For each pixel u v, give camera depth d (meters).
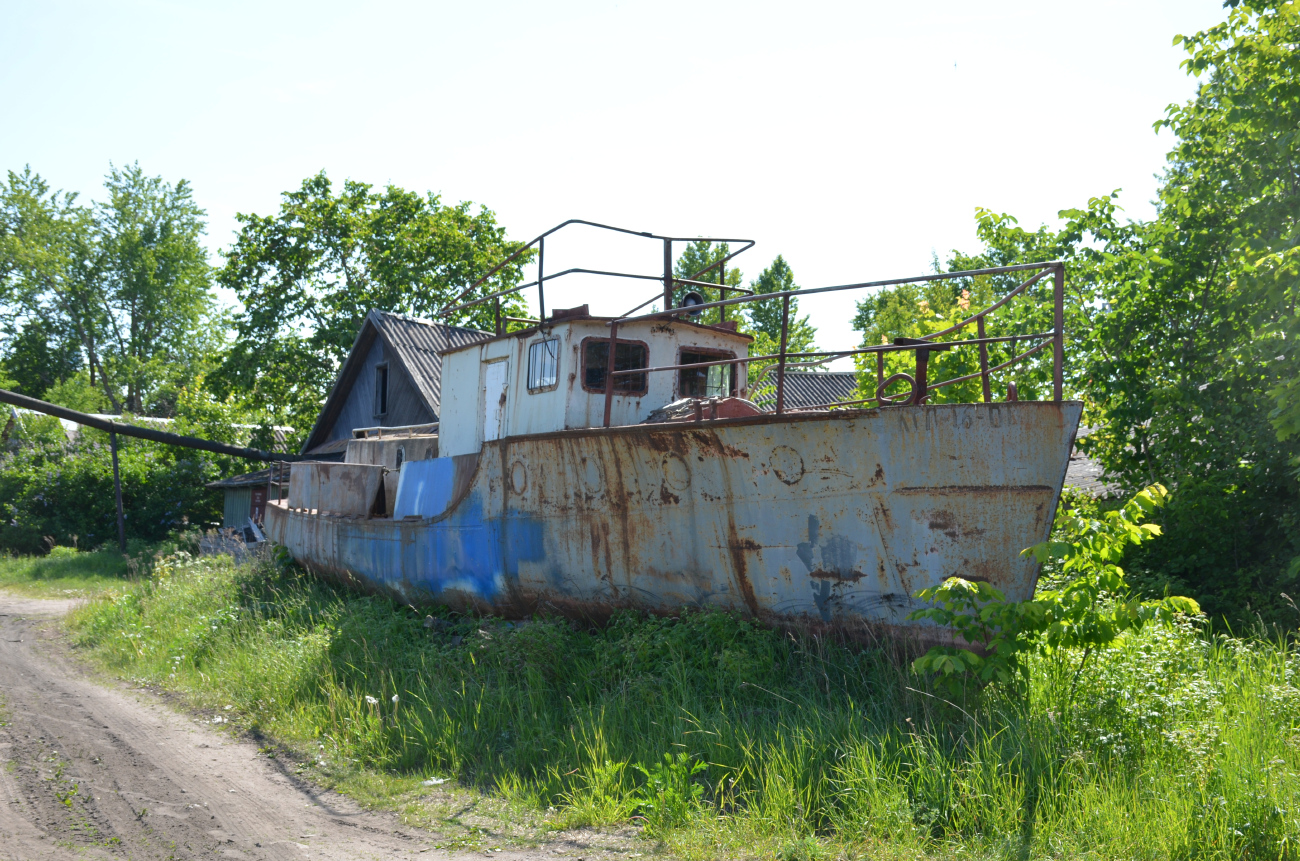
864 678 6.73
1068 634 6.05
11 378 49.66
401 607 11.39
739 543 7.49
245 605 12.42
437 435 12.45
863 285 6.94
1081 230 12.38
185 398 34.81
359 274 30.34
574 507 8.65
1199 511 9.43
